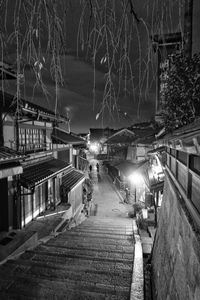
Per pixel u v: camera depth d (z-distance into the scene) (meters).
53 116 17.14
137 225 15.77
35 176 13.94
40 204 16.44
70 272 7.30
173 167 8.20
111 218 20.42
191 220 4.24
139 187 24.05
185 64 6.92
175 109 7.27
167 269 5.57
